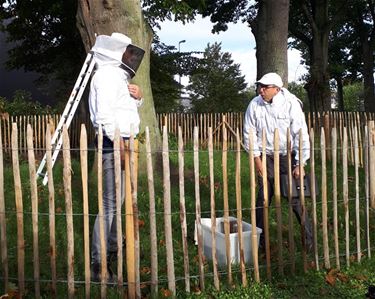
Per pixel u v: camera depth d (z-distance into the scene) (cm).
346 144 483
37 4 2114
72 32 2200
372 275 476
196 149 411
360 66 4528
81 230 594
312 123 1275
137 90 457
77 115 1712
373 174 543
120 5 833
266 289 437
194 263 490
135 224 402
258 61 1870
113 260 477
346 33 4331
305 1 2930
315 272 476
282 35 1783
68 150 391
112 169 421
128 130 427
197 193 420
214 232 428
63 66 2328
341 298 434
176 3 1806
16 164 398
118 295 409
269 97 517
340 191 820
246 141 541
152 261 411
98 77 423
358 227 505
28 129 393
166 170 402
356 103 5816
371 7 3709
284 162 516
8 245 550
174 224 622
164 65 2792
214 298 423
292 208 499
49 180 396
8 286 421
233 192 804
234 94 5044
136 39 849
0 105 1321
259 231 486
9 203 721
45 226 613
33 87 3600
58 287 434
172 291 417
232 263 473
